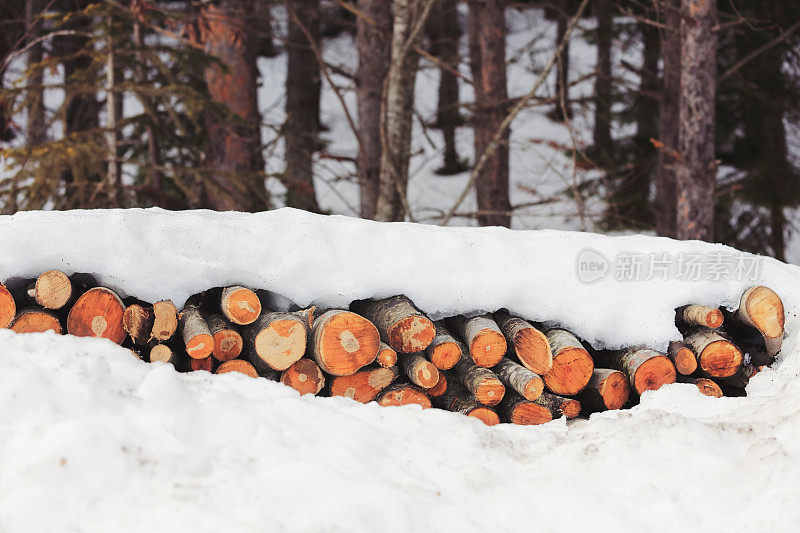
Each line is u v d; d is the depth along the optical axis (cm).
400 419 308
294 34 1506
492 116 1155
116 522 213
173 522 212
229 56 961
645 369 398
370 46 1037
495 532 238
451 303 385
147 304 353
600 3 1363
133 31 886
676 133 1130
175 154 1087
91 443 231
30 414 246
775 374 399
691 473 265
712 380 428
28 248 326
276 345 346
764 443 273
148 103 862
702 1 813
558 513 248
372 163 1019
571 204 1560
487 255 388
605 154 1303
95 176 953
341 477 242
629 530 241
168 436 252
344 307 379
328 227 372
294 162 1230
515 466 284
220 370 352
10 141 1181
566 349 388
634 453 277
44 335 292
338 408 309
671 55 1118
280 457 254
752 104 1255
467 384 385
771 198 1254
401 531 225
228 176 876
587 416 405
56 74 841
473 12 1395
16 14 1295
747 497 251
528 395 369
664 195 1144
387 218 813
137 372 284
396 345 365
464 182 1981
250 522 212
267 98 2428
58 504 215
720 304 421
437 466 272
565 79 1562
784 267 437
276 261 360
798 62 1229
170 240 346
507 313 413
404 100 811
